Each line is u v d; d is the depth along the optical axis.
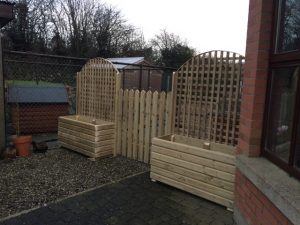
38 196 3.61
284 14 2.46
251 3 2.88
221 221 3.12
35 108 7.19
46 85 7.65
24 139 5.32
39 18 20.59
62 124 5.93
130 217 3.14
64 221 3.01
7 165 4.78
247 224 2.73
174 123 4.48
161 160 4.04
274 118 2.60
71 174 4.45
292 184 2.10
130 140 5.37
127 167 4.88
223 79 3.79
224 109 3.82
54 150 5.84
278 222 2.09
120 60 18.23
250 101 2.80
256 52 2.69
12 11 5.05
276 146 2.56
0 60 5.22
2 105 5.27
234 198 3.19
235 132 3.74
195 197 3.71
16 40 18.89
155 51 28.86
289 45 2.38
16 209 3.25
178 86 4.38
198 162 3.63
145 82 13.33
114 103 5.50
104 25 23.89
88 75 6.05
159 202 3.53
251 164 2.59
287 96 2.38
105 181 4.20
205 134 4.08
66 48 22.19
